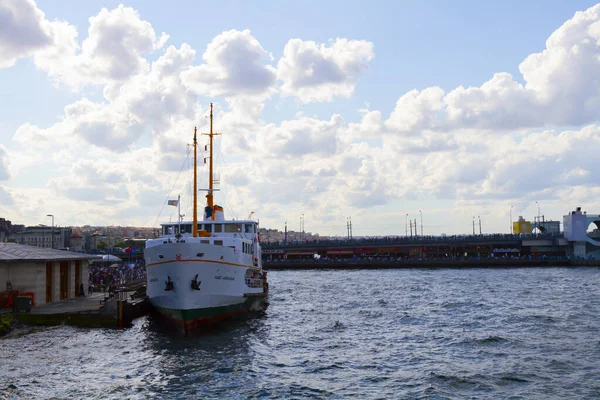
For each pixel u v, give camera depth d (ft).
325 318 174.60
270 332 146.30
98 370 103.91
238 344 129.18
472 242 596.70
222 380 98.07
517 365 106.11
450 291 263.90
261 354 118.83
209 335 140.46
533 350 119.03
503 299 221.46
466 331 144.05
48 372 101.96
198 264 137.39
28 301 149.69
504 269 485.97
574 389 90.38
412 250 637.71
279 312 191.72
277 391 91.35
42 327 147.54
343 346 127.54
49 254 173.17
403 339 135.23
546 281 323.16
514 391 89.81
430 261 548.31
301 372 103.65
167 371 103.76
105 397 87.92
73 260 184.44
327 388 92.89
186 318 138.21
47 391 90.58
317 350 123.13
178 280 136.26
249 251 175.11
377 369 105.40
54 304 165.78
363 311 191.21
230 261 149.38
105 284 220.23
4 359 111.86
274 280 383.45
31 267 157.38
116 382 96.22
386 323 162.09
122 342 129.80
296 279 391.45
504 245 611.88
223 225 183.93
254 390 92.02
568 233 576.20
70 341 130.52
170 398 87.81
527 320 160.97
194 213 161.99
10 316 145.48
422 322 162.09
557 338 131.95
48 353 117.50
